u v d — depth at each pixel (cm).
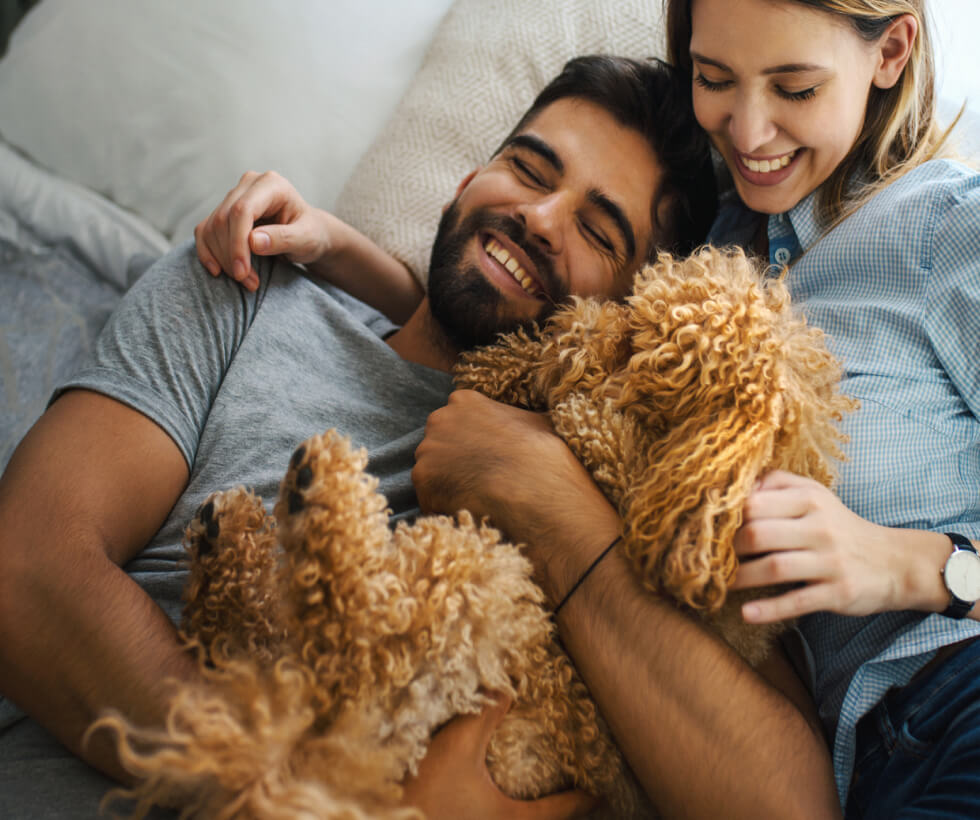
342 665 57
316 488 57
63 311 133
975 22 142
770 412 66
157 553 85
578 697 70
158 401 86
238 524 70
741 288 73
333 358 100
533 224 98
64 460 79
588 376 77
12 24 227
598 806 71
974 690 74
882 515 83
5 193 161
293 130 153
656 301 73
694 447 65
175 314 94
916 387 86
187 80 155
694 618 70
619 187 102
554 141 102
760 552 67
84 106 159
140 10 161
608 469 74
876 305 91
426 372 104
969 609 73
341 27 158
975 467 87
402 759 60
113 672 68
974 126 124
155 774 54
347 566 57
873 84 99
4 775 73
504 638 64
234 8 158
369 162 145
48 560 72
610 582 69
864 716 83
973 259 86
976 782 64
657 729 66
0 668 70
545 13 141
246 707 54
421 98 144
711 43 90
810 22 85
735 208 118
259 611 68
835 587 67
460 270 102
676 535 64
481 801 61
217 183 152
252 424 90
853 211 98
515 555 68
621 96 103
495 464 76
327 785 53
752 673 68
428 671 60
